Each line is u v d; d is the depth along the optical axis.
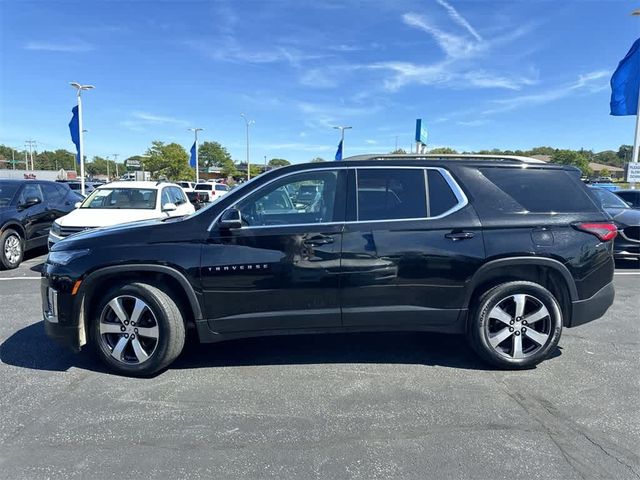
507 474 2.58
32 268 8.84
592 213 4.07
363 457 2.74
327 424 3.12
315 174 3.98
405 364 4.16
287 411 3.30
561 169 4.16
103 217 8.37
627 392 3.61
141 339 3.87
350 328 3.96
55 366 4.07
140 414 3.25
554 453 2.79
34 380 3.79
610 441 2.92
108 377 3.86
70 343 3.85
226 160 95.25
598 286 4.04
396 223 3.88
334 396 3.53
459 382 3.78
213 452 2.79
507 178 4.06
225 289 3.79
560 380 3.82
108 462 2.69
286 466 2.66
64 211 10.40
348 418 3.20
